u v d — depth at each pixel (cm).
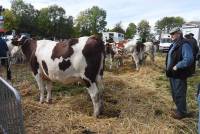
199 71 656
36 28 3444
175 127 292
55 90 420
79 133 272
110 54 743
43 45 356
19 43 380
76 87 429
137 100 373
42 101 370
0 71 477
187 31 1269
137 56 722
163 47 1672
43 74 363
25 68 644
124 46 746
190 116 324
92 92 318
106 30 4472
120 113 323
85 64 314
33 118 302
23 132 183
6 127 222
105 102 361
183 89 314
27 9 3459
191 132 284
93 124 293
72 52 318
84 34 4319
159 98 387
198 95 237
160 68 739
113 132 275
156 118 312
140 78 571
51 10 3631
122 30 4409
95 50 312
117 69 726
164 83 506
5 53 445
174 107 350
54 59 331
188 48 304
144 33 4272
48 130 275
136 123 295
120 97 383
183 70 308
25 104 336
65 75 330
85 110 339
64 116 310
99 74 321
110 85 450
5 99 214
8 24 2886
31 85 457
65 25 3750
